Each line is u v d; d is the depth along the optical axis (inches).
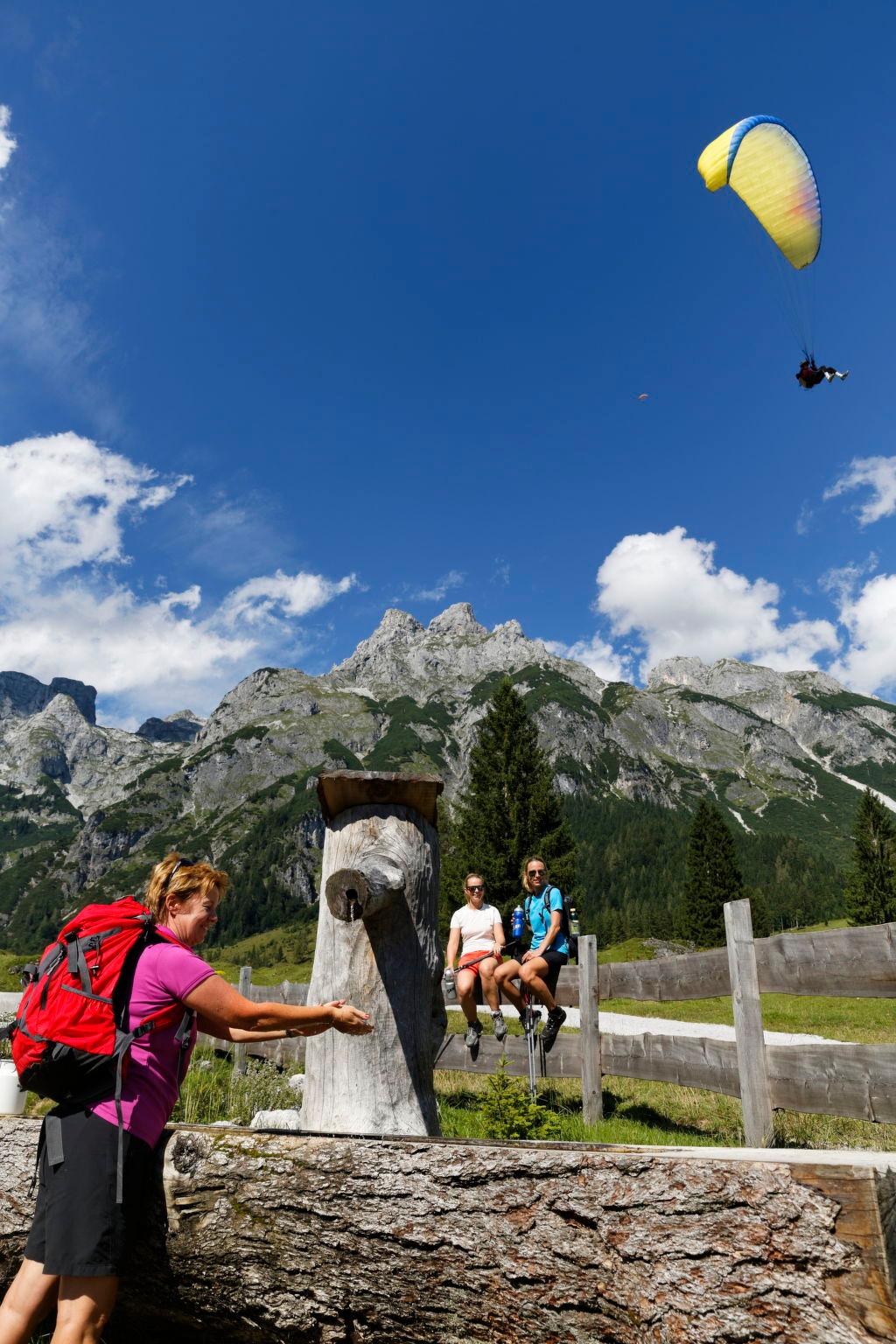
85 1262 89.8
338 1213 94.0
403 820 151.9
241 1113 278.1
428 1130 138.6
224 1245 99.3
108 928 102.6
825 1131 248.5
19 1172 115.6
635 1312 79.0
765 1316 73.2
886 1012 754.2
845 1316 70.6
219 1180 100.3
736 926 236.1
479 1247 87.2
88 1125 94.7
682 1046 267.3
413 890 148.5
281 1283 97.6
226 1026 110.6
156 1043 100.6
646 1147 93.7
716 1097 327.6
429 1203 90.0
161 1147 104.9
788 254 625.9
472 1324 88.4
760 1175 77.0
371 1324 94.2
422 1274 90.0
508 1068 339.9
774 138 631.8
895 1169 75.7
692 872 2207.2
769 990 222.7
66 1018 95.5
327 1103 138.8
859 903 1959.9
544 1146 90.4
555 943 297.7
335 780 147.3
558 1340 83.7
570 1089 359.3
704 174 662.5
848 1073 196.1
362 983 142.2
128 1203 94.6
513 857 1177.4
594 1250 82.1
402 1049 140.8
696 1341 74.9
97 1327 90.9
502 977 301.7
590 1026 309.7
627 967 301.1
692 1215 78.4
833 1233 73.3
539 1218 85.5
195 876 116.0
